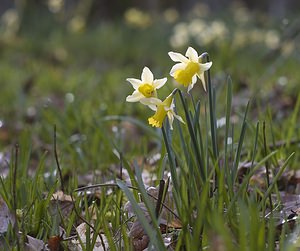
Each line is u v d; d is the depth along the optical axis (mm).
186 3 45969
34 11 29719
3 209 4207
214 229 2975
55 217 3979
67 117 8375
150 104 3375
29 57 22094
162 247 3086
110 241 3418
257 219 2980
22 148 6367
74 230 4137
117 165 6137
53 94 13227
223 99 10031
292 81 11430
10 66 19203
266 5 47844
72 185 4855
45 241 3818
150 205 3203
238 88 11984
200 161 3584
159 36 25781
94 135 7023
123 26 28781
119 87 13000
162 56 20297
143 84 3385
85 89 12969
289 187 4949
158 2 39406
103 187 4344
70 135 7664
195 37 18469
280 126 7012
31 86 14172
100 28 29375
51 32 28141
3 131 9281
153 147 7410
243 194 3496
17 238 3523
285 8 39906
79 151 6348
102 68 19672
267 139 6070
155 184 4707
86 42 25312
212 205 3426
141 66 18891
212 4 42000
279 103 9594
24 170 5145
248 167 4988
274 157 5164
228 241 2551
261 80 11875
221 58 15664
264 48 17062
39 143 7637
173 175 3520
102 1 36906
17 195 4453
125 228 3715
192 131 3543
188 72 3398
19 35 27422
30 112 10719
